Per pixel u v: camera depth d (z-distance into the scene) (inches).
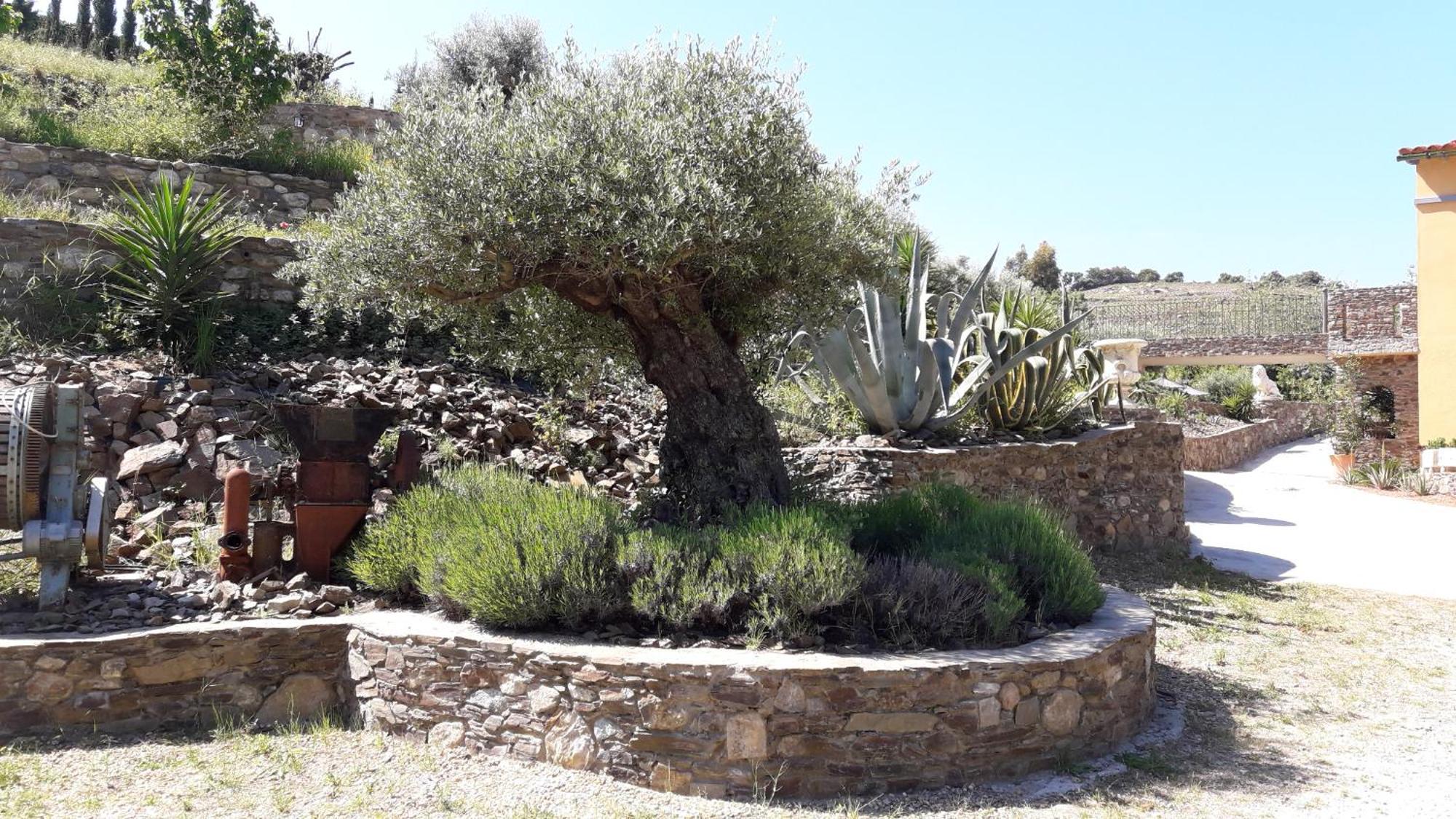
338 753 171.6
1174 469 415.5
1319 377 1302.9
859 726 159.8
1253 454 990.4
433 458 289.6
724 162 214.5
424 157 209.0
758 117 217.5
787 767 157.1
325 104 650.2
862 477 329.1
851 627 184.5
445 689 177.3
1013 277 720.3
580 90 218.4
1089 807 154.8
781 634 177.8
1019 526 229.1
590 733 163.8
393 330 356.8
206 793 152.3
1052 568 211.5
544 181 204.7
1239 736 195.0
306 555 217.2
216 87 532.4
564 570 182.9
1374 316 801.6
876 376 352.5
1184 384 1133.1
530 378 377.7
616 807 151.1
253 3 552.4
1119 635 192.4
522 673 170.4
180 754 168.1
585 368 295.1
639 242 201.2
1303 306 1157.1
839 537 194.4
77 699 175.8
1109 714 184.9
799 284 256.2
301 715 190.1
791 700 157.6
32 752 165.3
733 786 156.4
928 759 162.4
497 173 205.5
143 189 475.8
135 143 506.6
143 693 179.5
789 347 316.8
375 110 648.4
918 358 362.9
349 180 547.5
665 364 241.6
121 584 212.2
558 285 234.8
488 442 310.2
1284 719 206.8
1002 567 202.5
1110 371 654.5
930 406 362.6
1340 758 184.1
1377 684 236.8
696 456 240.2
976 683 165.9
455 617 195.2
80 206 447.2
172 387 290.0
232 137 542.3
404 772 163.6
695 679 158.4
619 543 190.1
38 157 454.0
